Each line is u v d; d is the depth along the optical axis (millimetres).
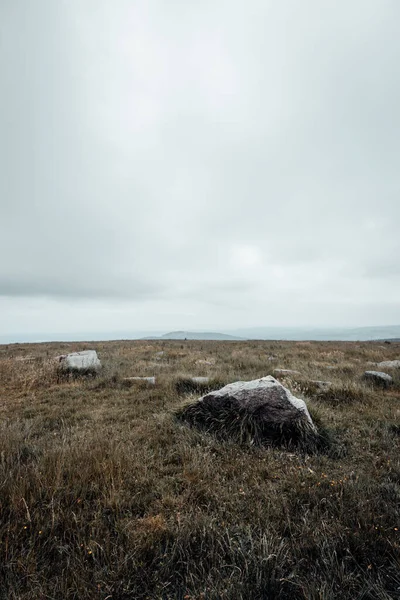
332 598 2129
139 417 6797
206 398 6312
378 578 2375
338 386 8617
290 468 4281
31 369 11789
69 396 8781
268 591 2273
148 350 21281
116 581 2320
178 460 4605
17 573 2414
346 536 2762
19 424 6086
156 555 2590
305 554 2619
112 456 4277
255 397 5793
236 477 4062
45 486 3477
